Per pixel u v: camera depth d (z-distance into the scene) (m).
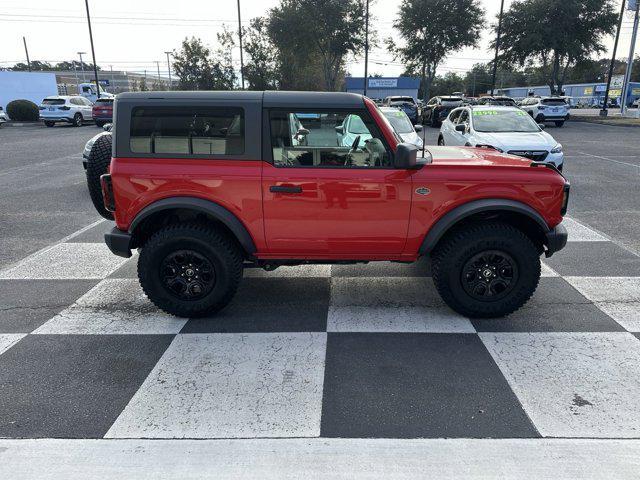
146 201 3.96
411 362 3.55
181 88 35.34
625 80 34.22
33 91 41.75
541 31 37.53
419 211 3.97
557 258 5.73
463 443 2.71
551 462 2.57
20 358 3.63
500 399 3.11
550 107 26.22
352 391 3.21
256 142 3.89
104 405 3.07
